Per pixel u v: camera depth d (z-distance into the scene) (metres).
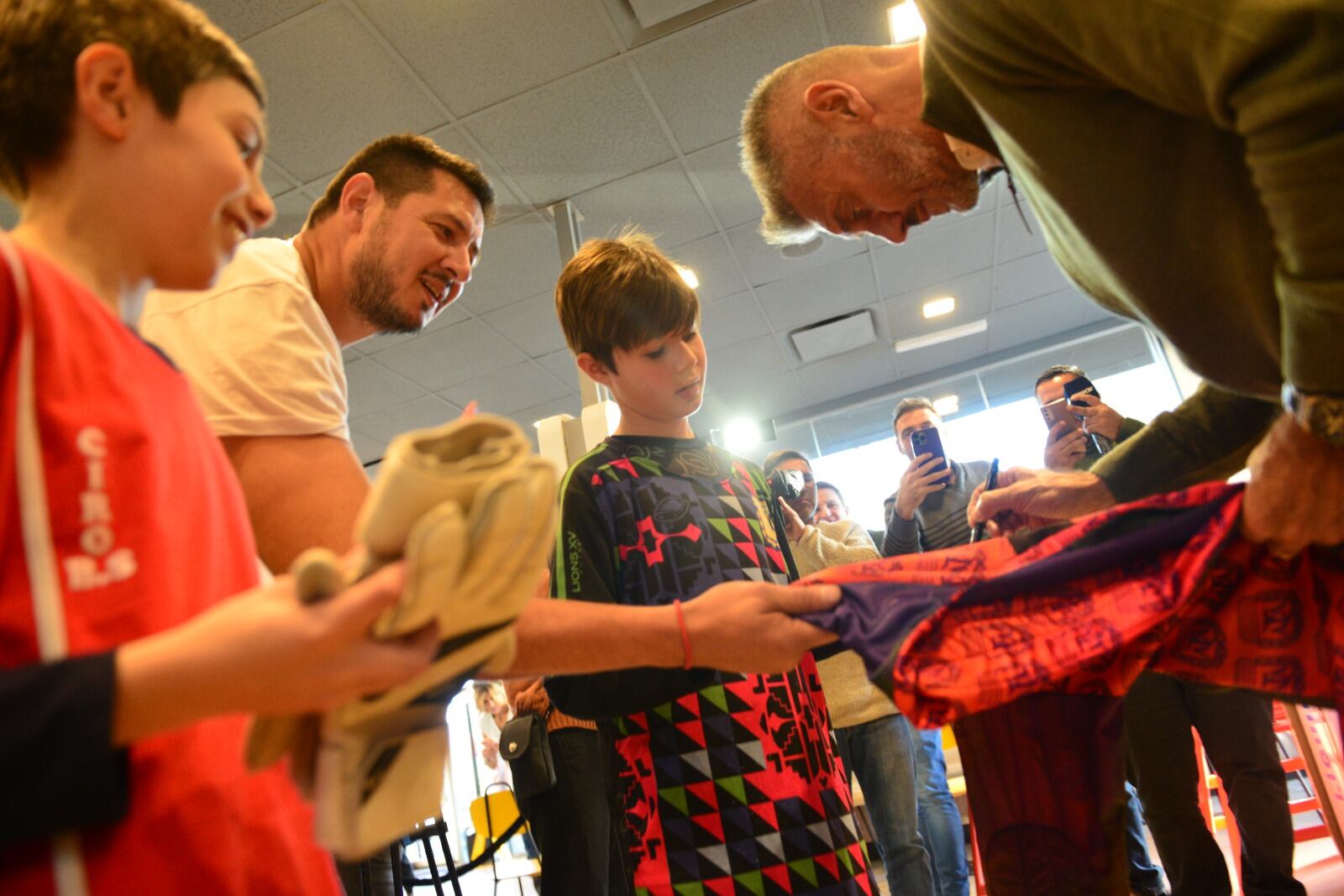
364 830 0.57
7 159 0.68
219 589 0.68
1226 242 0.80
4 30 0.67
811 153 1.30
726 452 1.50
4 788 0.44
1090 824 0.95
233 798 0.61
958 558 0.99
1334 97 0.61
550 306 5.32
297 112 3.57
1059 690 0.96
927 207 1.31
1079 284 1.05
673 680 1.12
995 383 7.62
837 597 0.97
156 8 0.70
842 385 7.38
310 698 0.50
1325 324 0.67
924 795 2.76
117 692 0.45
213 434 0.77
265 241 1.26
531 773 2.20
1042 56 0.80
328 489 1.03
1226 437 1.13
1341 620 0.85
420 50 3.38
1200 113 0.73
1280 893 2.04
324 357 1.14
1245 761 2.10
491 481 0.52
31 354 0.56
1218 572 0.90
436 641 0.55
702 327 5.99
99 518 0.56
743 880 1.11
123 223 0.67
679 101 3.86
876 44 3.66
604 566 1.25
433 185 1.51
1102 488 1.18
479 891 5.24
